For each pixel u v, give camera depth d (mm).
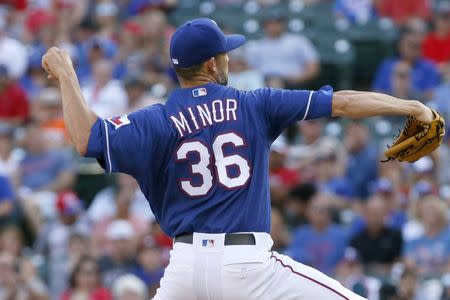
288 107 19359
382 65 55844
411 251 40625
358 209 44656
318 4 63688
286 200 44562
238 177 19266
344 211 45156
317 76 59719
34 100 56500
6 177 45531
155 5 62344
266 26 57312
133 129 19219
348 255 39406
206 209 19234
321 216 41781
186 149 19328
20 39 62531
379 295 37906
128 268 41812
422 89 53906
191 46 19656
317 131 50094
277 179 45969
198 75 19875
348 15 62062
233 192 19219
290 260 19359
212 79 19969
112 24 62344
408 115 19391
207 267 19078
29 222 45406
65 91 19109
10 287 40531
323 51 60031
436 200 40562
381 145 49906
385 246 40938
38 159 49719
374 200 41188
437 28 58531
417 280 38094
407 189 45438
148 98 52219
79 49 59000
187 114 19516
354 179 46656
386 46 60531
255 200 19297
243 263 19016
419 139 19562
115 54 58000
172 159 19375
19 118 54719
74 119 19016
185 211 19391
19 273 41344
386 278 40125
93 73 56031
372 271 40781
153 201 19781
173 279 19344
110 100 52938
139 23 60000
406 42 54562
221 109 19547
